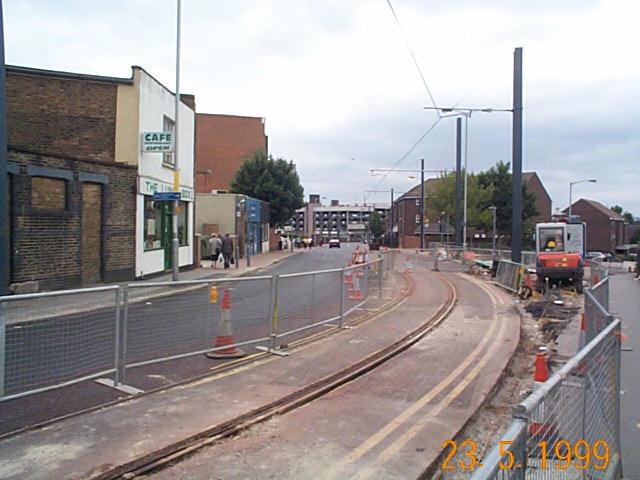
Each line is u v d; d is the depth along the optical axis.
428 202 64.69
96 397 6.61
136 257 21.59
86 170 18.53
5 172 12.18
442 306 15.79
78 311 6.59
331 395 7.05
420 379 7.90
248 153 64.25
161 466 4.84
